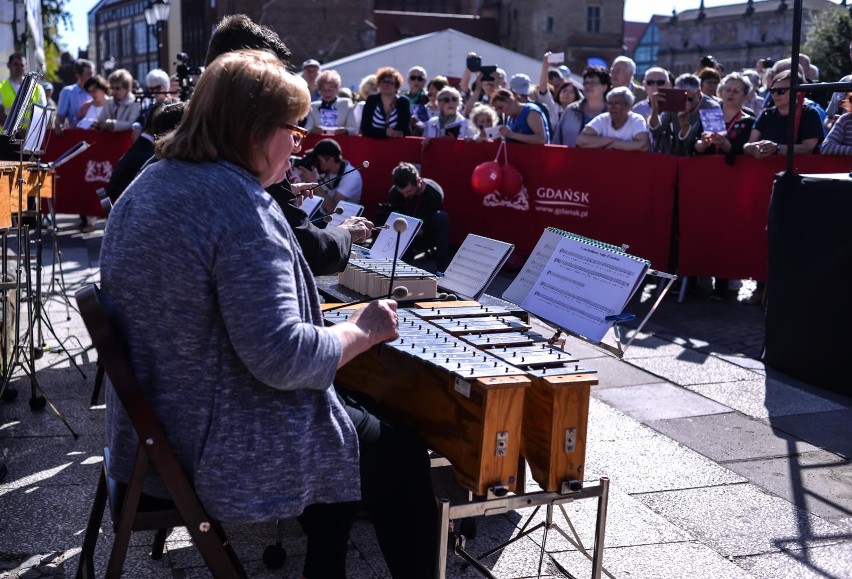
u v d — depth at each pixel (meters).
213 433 1.98
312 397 2.09
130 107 10.80
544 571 3.11
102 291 2.03
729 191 7.04
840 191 5.09
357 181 8.30
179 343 1.95
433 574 2.38
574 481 2.42
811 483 3.93
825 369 5.22
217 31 3.46
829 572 3.17
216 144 2.00
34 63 12.30
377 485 2.32
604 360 5.71
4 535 3.23
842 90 5.07
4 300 4.79
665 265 7.42
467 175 8.94
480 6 74.75
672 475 3.98
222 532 2.12
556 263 3.06
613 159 7.58
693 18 82.38
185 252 1.89
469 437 2.35
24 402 4.66
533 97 10.05
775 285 5.54
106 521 3.36
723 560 3.23
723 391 5.18
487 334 2.76
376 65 25.58
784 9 75.06
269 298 1.89
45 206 9.83
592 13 67.38
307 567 2.44
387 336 2.25
